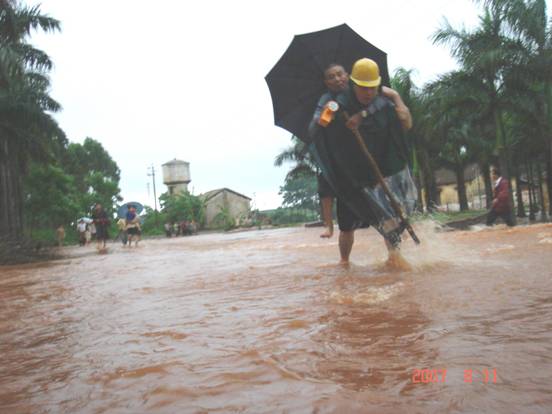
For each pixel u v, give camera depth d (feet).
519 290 8.81
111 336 7.75
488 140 99.14
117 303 11.34
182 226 171.73
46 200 137.59
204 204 229.25
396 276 11.80
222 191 239.71
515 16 56.80
